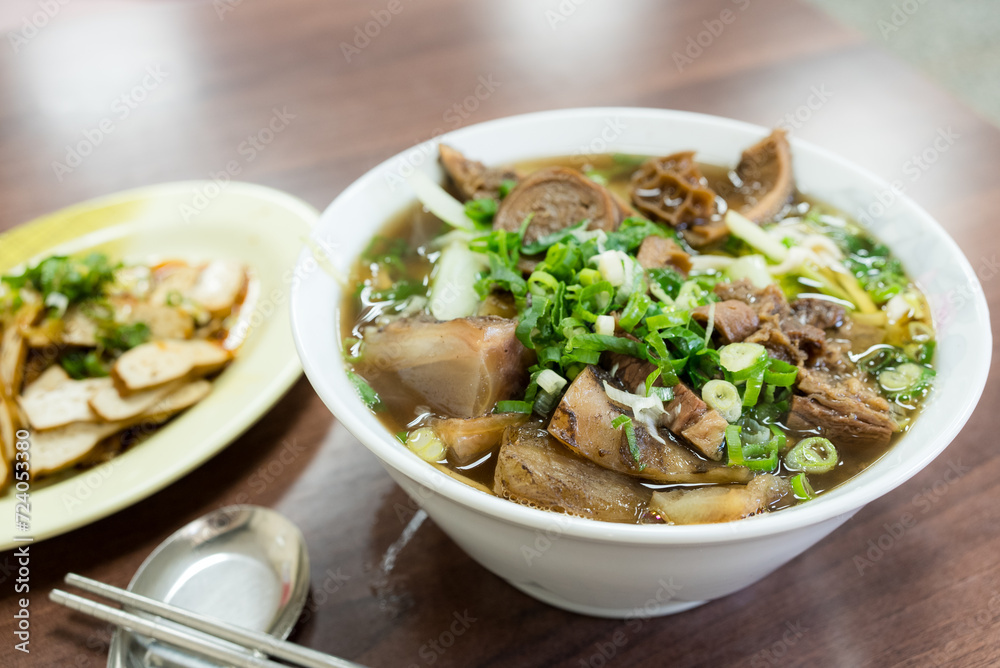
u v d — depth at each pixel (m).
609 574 0.23
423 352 0.27
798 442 0.26
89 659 0.26
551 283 0.28
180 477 0.30
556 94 0.45
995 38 0.79
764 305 0.27
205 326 0.38
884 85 0.45
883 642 0.26
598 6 0.52
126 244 0.40
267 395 0.31
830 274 0.30
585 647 0.26
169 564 0.28
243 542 0.29
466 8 0.53
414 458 0.23
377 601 0.27
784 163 0.32
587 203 0.31
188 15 0.53
